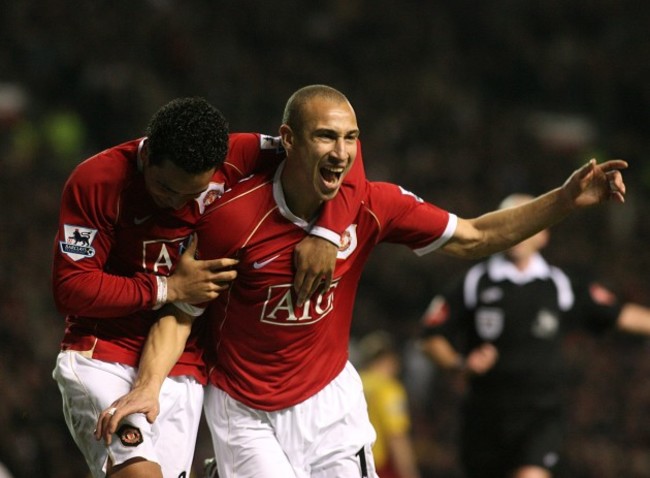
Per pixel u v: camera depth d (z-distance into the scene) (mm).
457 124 73750
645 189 75750
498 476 26141
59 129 59344
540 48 83312
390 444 31953
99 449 14711
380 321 55406
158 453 15227
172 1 71500
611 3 87062
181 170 13656
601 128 80625
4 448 35062
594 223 68375
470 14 81500
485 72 80188
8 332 41000
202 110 13766
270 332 15148
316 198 14625
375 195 15492
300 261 14672
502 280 26375
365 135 69750
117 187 14383
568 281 26625
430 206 16031
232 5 73688
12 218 51500
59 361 15289
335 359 15953
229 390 15539
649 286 63219
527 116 79188
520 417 25750
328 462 15680
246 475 15352
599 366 51062
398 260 59000
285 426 15523
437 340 26625
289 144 14484
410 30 78500
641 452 46312
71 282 14328
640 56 83500
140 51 66438
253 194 14789
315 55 74312
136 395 14203
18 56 63750
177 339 14953
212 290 14578
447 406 47469
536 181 72312
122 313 14578
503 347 26016
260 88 69312
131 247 14742
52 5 66125
